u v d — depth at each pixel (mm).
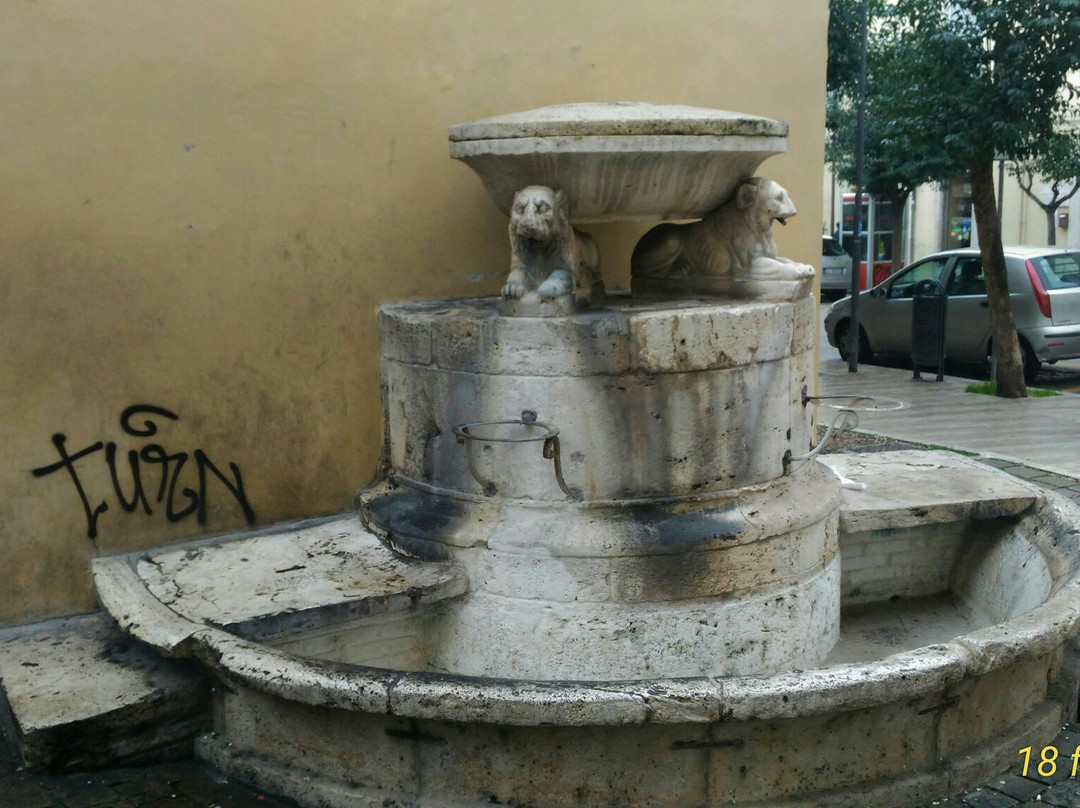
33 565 4895
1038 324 12031
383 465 5539
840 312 14148
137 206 4953
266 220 5227
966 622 5906
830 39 14594
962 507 5770
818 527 5141
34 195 4750
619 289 6168
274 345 5312
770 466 4973
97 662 4402
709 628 4785
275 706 3975
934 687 3750
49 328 4840
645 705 3545
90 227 4871
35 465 4867
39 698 4105
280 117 5203
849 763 3869
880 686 3662
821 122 6727
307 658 3908
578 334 4582
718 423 4777
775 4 6461
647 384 4637
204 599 4555
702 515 4773
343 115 5344
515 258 4801
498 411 4723
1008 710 4250
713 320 4680
